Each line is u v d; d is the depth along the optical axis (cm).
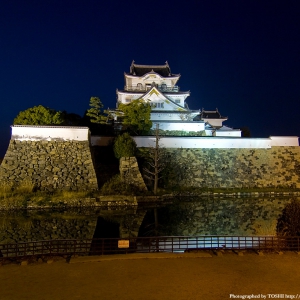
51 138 3030
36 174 2833
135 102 3981
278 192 3259
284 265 909
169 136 3647
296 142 3828
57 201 2470
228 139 3738
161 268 882
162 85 5084
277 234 1239
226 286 743
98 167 3250
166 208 2453
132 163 3112
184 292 705
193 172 3497
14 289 730
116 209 2409
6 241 1463
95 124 4131
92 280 787
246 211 2319
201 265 910
